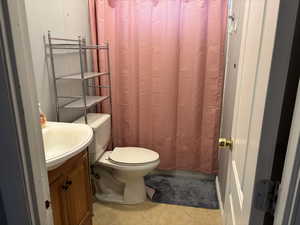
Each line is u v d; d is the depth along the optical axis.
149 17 2.29
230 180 1.21
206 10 2.19
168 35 2.29
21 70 0.61
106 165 2.14
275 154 0.59
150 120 2.55
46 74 1.85
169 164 2.63
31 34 1.66
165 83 2.40
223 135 2.26
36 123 0.70
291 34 0.52
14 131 0.60
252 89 0.79
